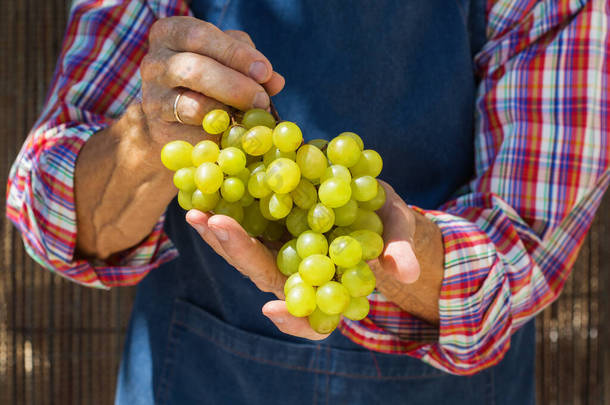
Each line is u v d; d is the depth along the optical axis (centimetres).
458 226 72
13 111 190
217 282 84
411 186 85
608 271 184
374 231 59
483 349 75
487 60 88
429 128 84
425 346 77
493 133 85
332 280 58
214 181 57
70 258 76
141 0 80
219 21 82
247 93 60
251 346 83
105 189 72
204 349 85
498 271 73
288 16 81
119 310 195
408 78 83
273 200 57
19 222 78
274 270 59
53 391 197
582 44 79
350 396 82
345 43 81
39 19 188
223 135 61
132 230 76
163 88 62
